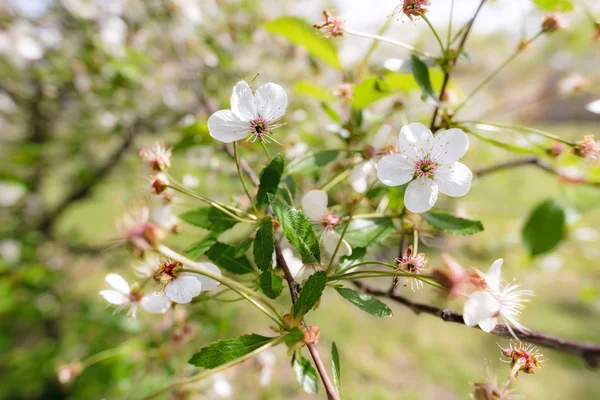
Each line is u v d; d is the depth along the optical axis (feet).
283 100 0.42
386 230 0.45
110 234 1.46
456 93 0.61
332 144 0.90
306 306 0.34
